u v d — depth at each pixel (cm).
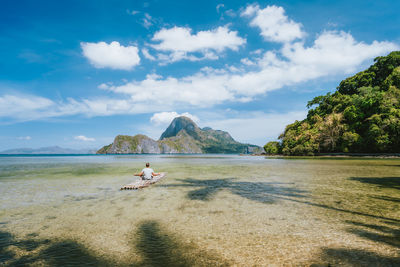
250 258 403
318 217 656
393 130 5112
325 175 1752
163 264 386
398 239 482
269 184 1323
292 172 2047
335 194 996
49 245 482
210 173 2061
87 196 1012
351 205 794
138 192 1107
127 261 401
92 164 3981
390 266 362
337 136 6612
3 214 727
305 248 443
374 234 514
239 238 502
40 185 1367
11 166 3431
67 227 596
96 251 447
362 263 375
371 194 990
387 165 2795
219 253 426
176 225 600
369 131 5519
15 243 495
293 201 871
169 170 2464
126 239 507
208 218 659
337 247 445
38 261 408
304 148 7188
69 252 445
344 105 7650
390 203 823
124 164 3959
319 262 383
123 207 804
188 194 1041
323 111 9231
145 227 587
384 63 8231
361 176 1662
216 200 906
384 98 5806
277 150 9656
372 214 680
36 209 786
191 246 462
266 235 518
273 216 672
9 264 396
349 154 6306
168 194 1045
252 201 880
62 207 811
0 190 1187
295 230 549
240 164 3631
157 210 757
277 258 401
